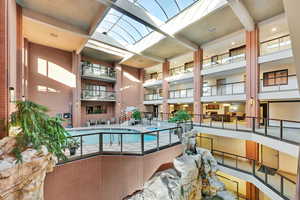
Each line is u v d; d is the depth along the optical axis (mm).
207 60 12984
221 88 11867
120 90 14422
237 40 9523
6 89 3549
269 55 7457
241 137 7379
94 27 7582
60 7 6520
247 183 7871
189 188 4961
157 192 4465
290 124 8359
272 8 6773
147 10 8258
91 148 5375
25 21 6906
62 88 10750
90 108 12914
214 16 7359
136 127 10875
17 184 2844
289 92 6793
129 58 12789
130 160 4875
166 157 5781
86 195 4406
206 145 10906
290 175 6887
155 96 15164
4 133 3375
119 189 4773
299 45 2068
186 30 8695
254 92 7930
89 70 12258
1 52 3514
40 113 3523
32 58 9531
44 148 3264
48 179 3756
